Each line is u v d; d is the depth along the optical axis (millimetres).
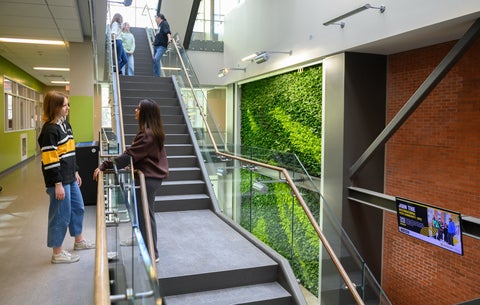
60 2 6336
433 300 7262
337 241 4672
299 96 9961
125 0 16625
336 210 8188
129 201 2664
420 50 7418
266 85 11703
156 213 5617
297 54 9250
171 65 10664
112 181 3711
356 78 7953
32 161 14992
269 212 5742
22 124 14430
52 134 3922
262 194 5699
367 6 6500
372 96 8102
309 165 9555
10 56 11406
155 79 9266
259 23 11156
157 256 3861
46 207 6820
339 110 8016
